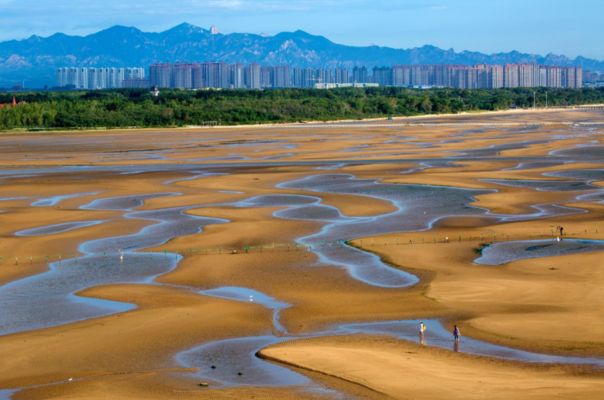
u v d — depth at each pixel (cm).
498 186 12038
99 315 5816
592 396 4159
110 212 10038
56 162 16662
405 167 14750
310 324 5588
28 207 10500
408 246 7938
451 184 12219
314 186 12238
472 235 8438
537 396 4175
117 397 4291
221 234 8569
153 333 5388
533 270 6938
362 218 9488
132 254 7744
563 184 12231
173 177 13575
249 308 5956
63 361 4878
